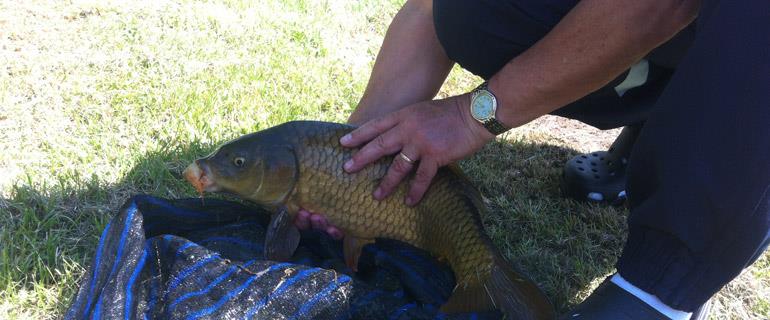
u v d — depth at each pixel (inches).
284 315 34.5
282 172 38.6
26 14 70.1
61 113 56.4
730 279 33.9
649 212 33.4
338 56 71.2
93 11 72.6
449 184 39.6
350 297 35.7
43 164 50.6
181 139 54.6
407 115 38.5
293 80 64.4
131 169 50.6
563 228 49.9
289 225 39.7
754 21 29.0
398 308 36.1
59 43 66.0
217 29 72.1
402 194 39.7
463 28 43.4
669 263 33.7
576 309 36.3
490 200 52.6
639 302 34.7
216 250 38.9
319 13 79.5
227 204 41.4
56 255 41.7
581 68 35.1
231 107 59.4
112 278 34.3
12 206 46.2
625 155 52.4
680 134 31.3
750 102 29.3
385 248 40.4
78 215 46.2
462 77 70.3
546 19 40.7
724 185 30.7
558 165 58.5
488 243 36.4
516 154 58.8
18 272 40.8
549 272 45.5
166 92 60.1
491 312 37.1
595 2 33.7
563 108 48.4
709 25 30.2
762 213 31.1
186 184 49.5
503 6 41.3
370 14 81.2
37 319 38.3
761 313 43.4
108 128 55.3
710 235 32.2
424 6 48.2
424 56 47.4
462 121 38.5
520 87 36.7
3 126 54.1
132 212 36.3
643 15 32.7
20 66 61.6
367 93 47.9
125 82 60.7
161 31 70.4
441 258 39.4
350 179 39.3
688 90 30.9
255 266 35.6
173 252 35.9
